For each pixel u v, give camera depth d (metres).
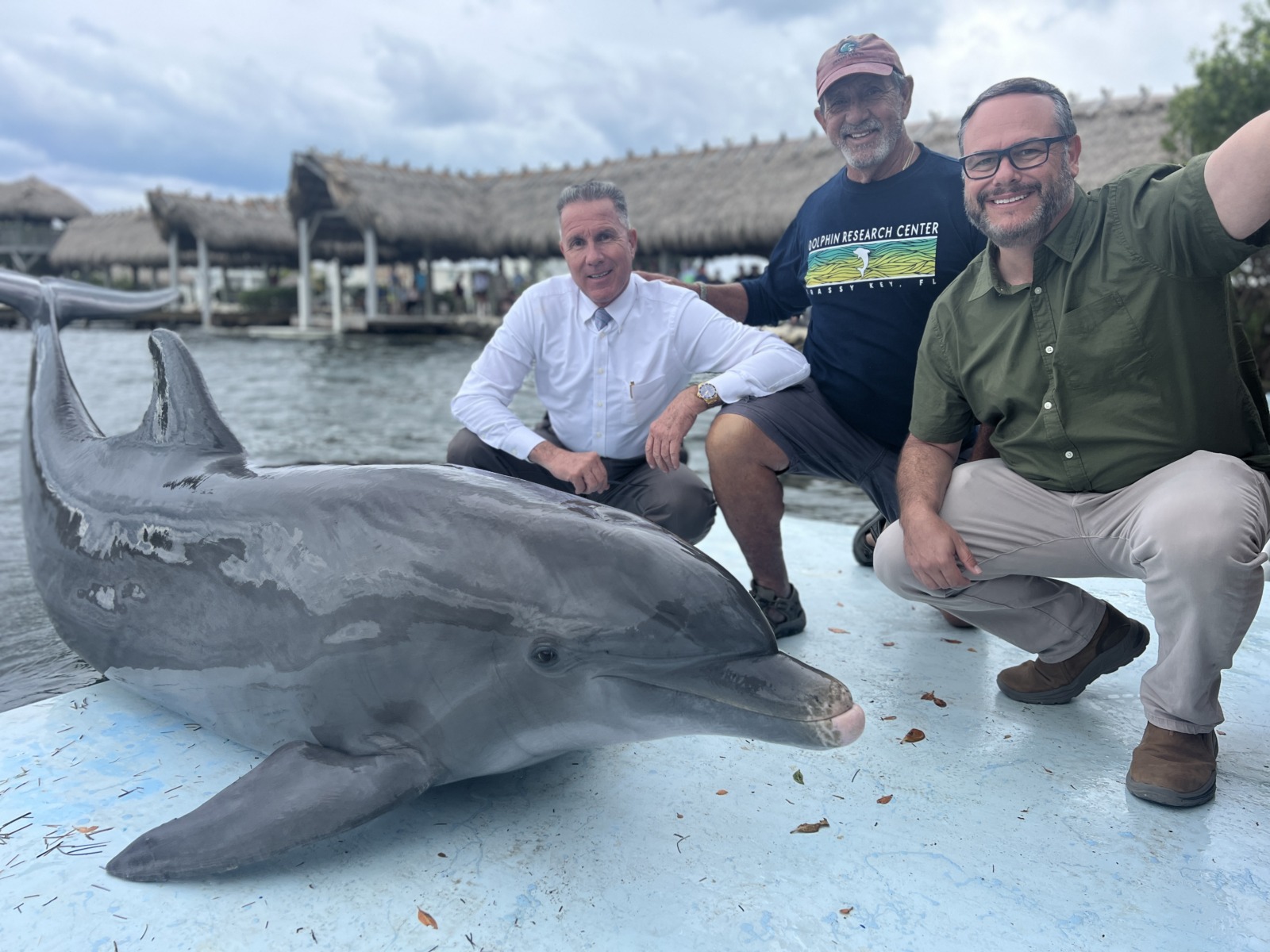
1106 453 2.39
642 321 3.37
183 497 2.60
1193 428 2.30
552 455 3.20
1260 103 16.58
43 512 3.18
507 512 2.13
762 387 3.24
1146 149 22.62
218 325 44.53
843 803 2.21
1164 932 1.75
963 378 2.62
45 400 3.68
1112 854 2.00
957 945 1.72
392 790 2.00
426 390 16.80
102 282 57.59
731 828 2.11
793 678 1.91
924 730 2.60
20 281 4.25
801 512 7.49
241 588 2.33
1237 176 2.03
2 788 2.25
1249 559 2.08
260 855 1.88
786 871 1.94
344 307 49.62
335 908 1.81
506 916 1.79
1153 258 2.23
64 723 2.62
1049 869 1.95
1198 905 1.83
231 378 18.48
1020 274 2.48
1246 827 2.11
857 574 4.16
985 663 3.11
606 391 3.39
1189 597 2.11
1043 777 2.34
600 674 1.98
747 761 2.43
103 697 2.82
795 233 3.74
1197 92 17.44
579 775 2.35
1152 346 2.27
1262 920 1.79
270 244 42.75
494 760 2.15
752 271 30.50
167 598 2.52
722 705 1.91
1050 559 2.56
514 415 3.39
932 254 3.22
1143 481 2.36
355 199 33.56
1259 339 15.74
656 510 3.41
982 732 2.59
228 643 2.35
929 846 2.04
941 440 2.76
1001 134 2.31
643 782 2.31
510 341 3.44
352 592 2.12
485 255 36.88
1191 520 2.11
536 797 2.24
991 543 2.61
